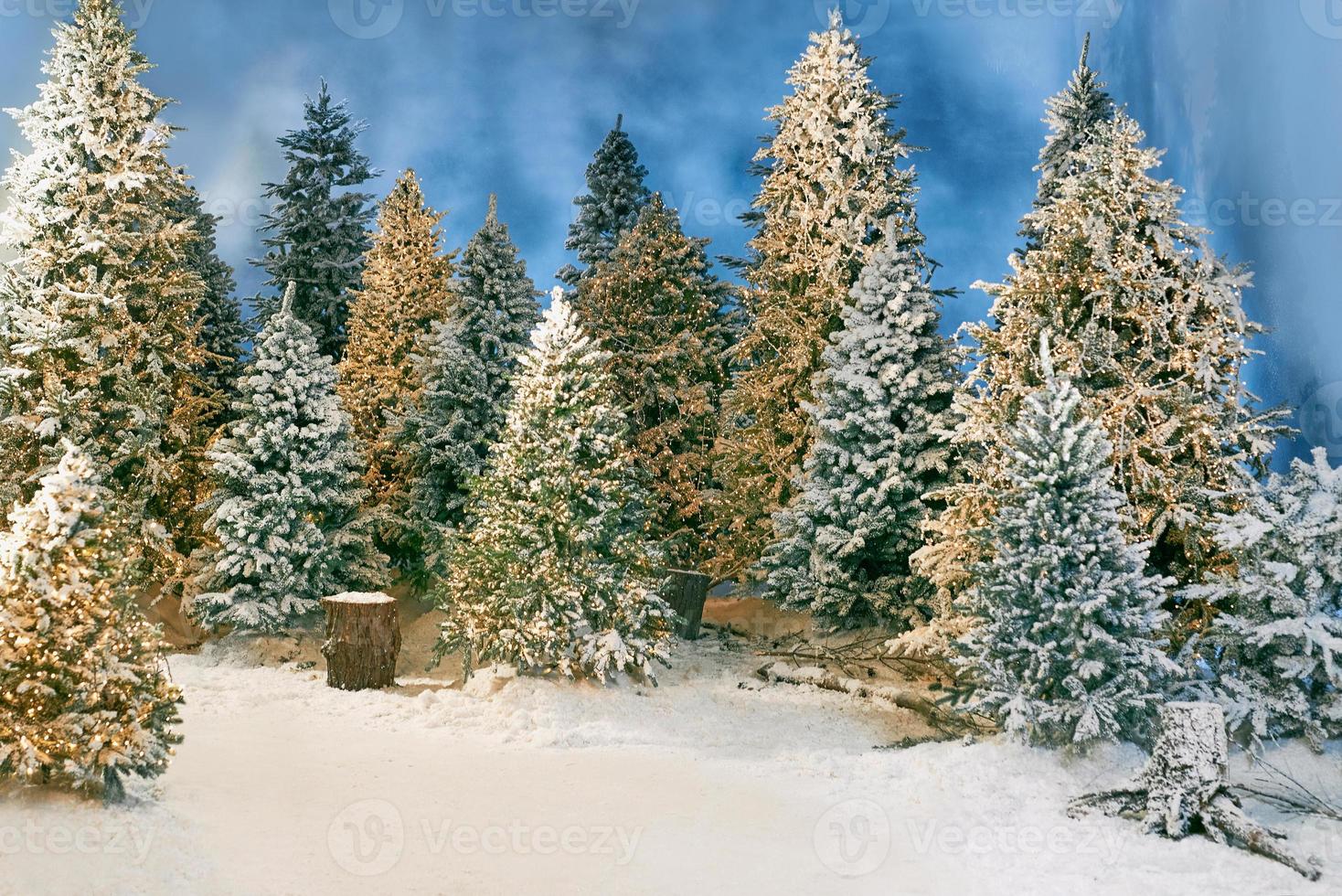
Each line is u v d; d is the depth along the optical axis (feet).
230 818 27.43
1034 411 38.19
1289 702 36.70
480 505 55.36
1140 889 24.43
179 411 69.87
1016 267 50.31
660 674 57.57
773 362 75.82
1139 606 36.68
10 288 64.08
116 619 26.00
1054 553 36.29
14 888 19.22
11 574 24.45
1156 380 47.24
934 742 40.98
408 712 46.29
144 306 68.23
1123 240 46.57
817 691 55.72
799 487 67.87
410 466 83.76
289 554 64.13
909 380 62.75
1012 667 37.60
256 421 65.92
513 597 50.47
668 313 88.43
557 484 50.67
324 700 48.80
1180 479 44.65
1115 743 35.22
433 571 76.33
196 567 65.57
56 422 61.41
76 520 25.16
